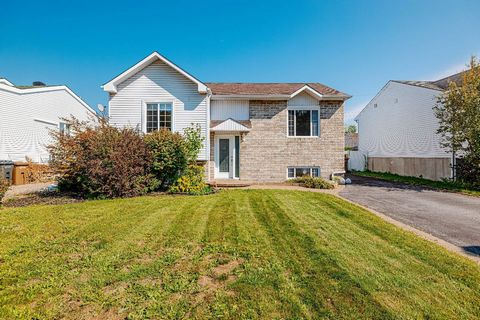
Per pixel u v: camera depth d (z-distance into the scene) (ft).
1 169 40.32
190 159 37.96
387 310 9.09
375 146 78.48
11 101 46.16
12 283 10.72
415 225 21.27
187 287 10.53
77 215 21.29
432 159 56.49
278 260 13.06
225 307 9.23
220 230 17.79
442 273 11.85
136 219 20.21
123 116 42.42
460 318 8.75
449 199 33.65
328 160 48.57
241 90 50.08
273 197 30.14
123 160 30.48
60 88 59.57
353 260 13.07
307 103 48.57
